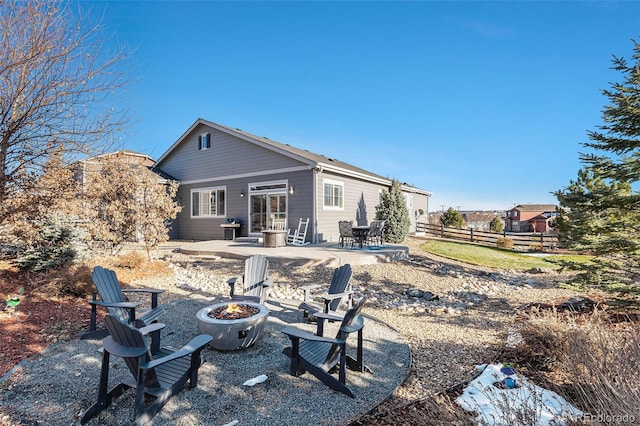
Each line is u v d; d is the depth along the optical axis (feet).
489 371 10.88
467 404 8.81
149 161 60.39
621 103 15.28
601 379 7.76
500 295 23.36
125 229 31.17
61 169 21.30
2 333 13.28
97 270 13.93
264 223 46.85
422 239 58.34
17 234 23.09
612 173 15.74
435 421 7.36
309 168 42.37
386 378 10.72
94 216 29.89
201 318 12.55
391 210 48.60
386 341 14.08
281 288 23.32
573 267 17.04
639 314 14.69
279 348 12.89
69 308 16.90
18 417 8.32
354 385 10.25
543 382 10.04
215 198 52.37
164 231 32.24
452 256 38.73
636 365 7.89
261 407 8.96
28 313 15.70
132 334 7.58
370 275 27.22
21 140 17.90
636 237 15.52
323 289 23.57
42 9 16.58
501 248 53.52
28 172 19.48
